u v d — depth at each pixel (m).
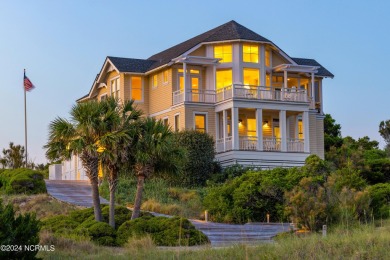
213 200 33.78
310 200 25.14
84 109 26.52
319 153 53.75
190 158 42.75
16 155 55.16
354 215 25.62
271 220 32.94
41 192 37.94
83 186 41.66
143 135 27.17
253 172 35.53
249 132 50.31
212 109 49.19
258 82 51.00
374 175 41.69
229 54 50.81
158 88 51.72
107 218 27.44
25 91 50.84
